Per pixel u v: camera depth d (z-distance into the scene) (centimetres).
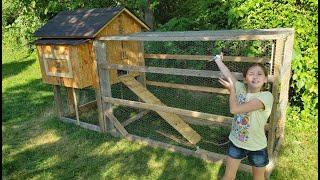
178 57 564
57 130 542
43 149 480
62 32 500
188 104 625
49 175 415
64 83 515
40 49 524
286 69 411
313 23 501
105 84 504
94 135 517
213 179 389
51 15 991
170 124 498
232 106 292
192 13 689
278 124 428
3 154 468
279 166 405
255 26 532
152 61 691
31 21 1081
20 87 786
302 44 490
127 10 522
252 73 299
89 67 498
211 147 466
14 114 615
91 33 466
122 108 623
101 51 493
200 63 639
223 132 511
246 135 308
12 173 422
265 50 521
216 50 582
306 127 485
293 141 460
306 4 524
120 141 493
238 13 540
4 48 1226
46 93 735
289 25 508
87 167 428
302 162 412
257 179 325
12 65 1030
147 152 456
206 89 546
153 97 539
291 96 541
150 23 826
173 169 413
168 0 857
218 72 399
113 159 445
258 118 299
